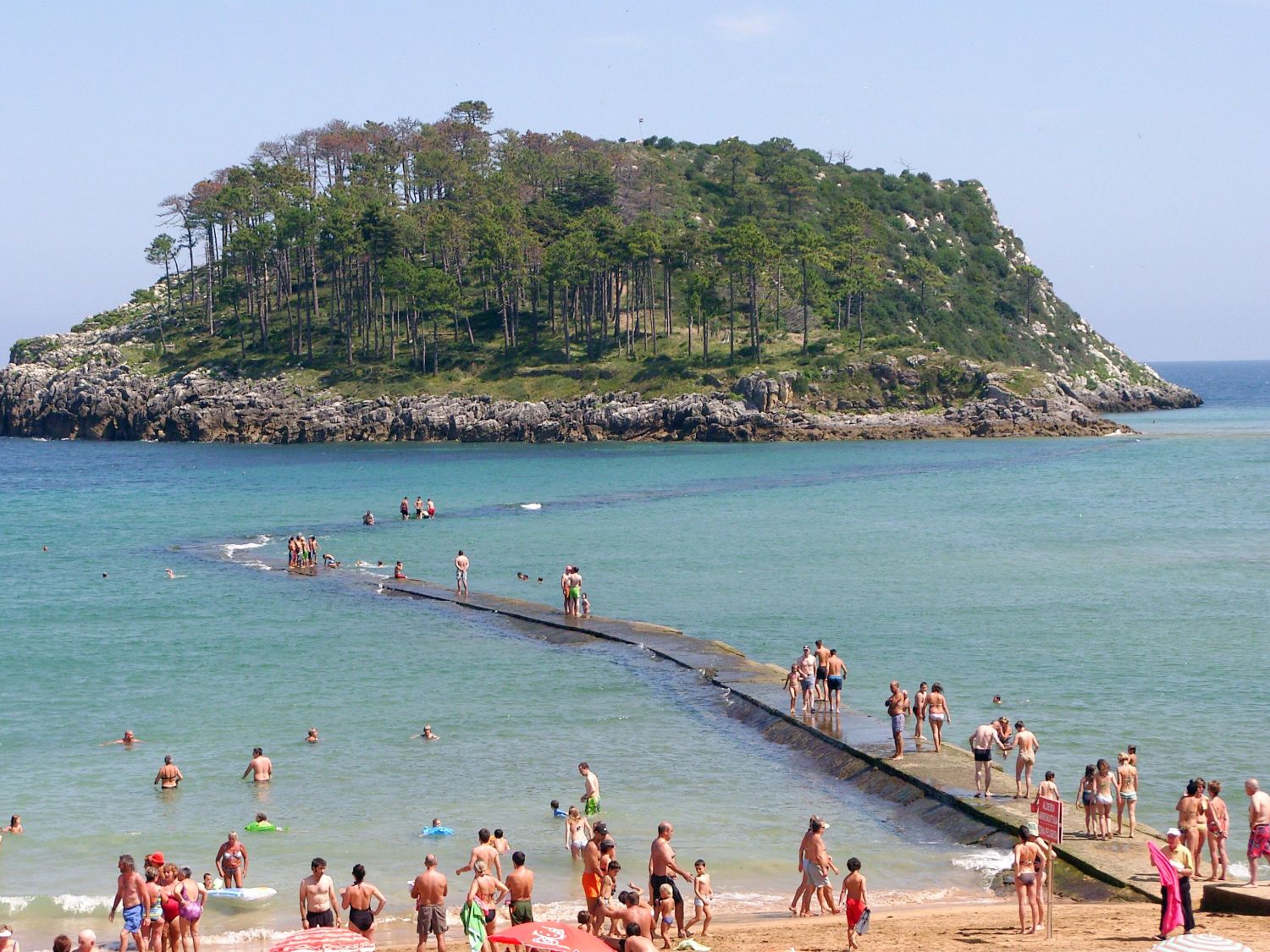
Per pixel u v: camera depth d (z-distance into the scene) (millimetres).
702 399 198500
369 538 97562
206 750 43594
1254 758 40344
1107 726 44000
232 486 141250
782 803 38125
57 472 164125
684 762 42094
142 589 76812
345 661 57094
